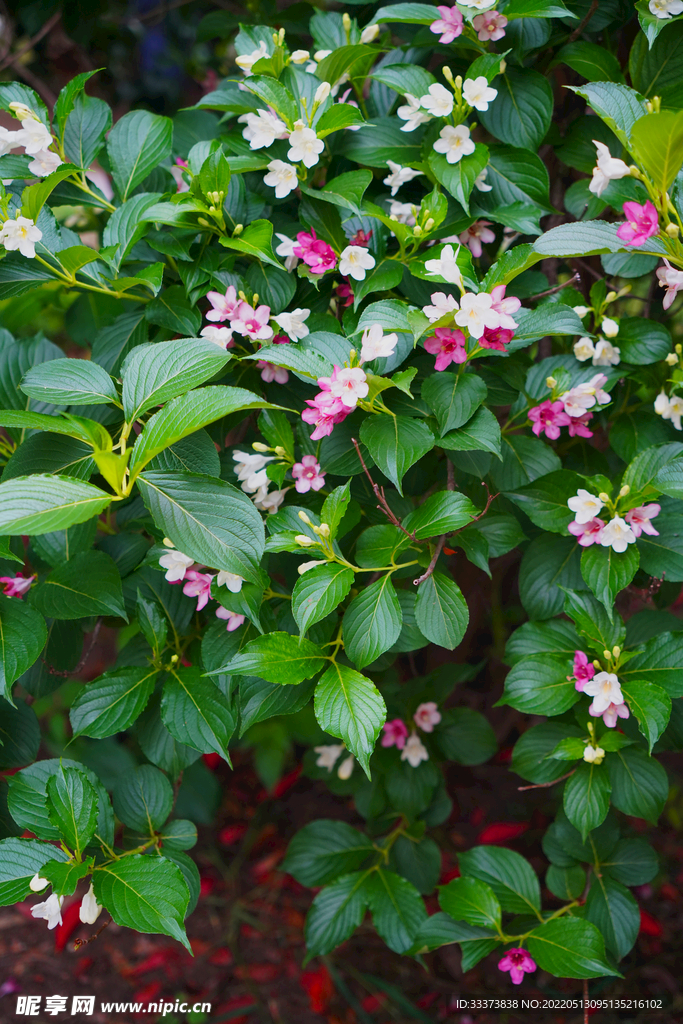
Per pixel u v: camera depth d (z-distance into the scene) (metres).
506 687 1.48
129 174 1.52
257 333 1.44
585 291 1.66
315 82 1.50
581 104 1.62
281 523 1.43
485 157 1.45
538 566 1.51
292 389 1.50
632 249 1.41
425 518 1.41
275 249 1.49
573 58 1.51
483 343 1.42
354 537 1.50
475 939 1.51
